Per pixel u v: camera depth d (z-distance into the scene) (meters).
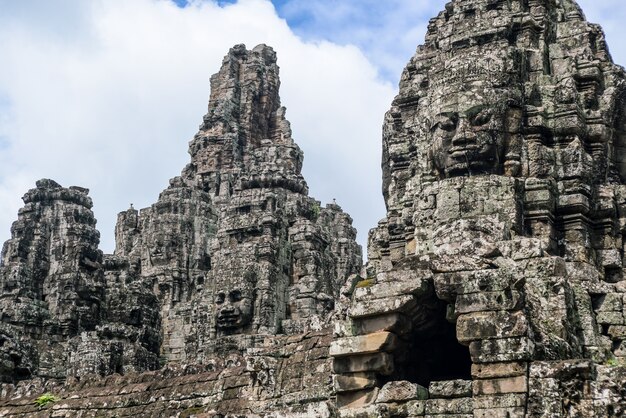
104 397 35.16
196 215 62.94
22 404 36.91
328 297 49.84
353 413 24.20
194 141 67.75
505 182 29.61
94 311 49.50
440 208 29.84
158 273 61.53
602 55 32.72
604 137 31.47
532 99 31.34
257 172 52.88
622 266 30.41
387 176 38.25
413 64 37.06
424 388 24.20
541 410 22.61
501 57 30.81
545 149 30.55
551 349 23.75
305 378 29.19
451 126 30.56
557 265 26.17
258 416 24.66
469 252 24.42
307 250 50.28
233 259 48.88
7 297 49.81
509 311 23.45
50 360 45.84
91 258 50.94
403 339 25.48
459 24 32.66
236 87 69.31
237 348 46.50
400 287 25.17
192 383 33.38
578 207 30.09
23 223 51.91
